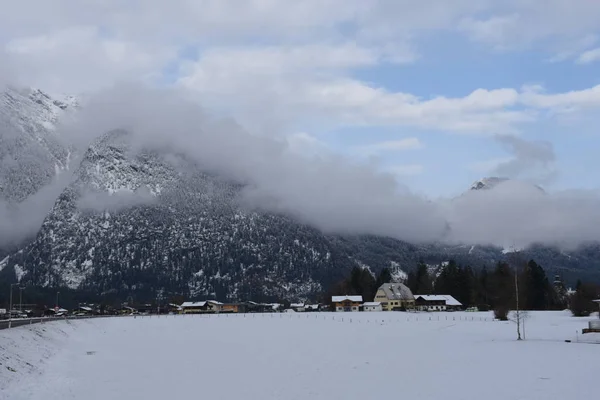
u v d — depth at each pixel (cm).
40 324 12206
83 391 5781
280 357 8462
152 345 10594
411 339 11238
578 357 7988
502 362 7600
